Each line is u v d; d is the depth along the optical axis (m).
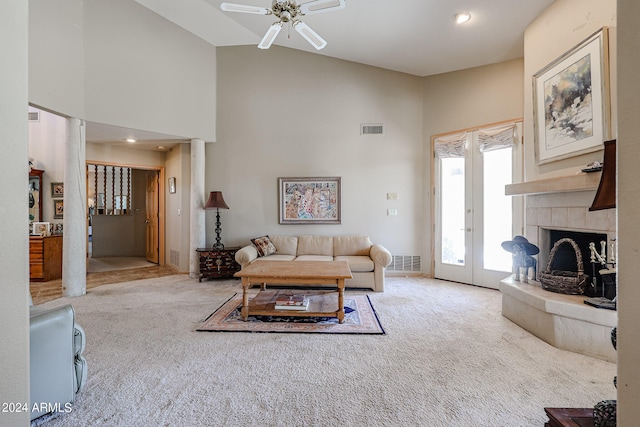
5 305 0.66
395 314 3.14
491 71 4.20
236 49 5.07
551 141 2.95
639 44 0.62
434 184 4.74
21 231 0.69
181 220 5.37
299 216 5.02
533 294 2.60
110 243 7.49
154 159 5.86
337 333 2.66
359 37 4.11
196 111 4.84
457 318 3.03
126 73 4.09
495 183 4.14
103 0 3.86
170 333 2.64
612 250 2.36
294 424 1.52
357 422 1.54
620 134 0.65
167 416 1.58
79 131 3.72
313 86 5.02
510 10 3.16
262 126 5.07
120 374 1.97
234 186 5.09
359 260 4.20
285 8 2.69
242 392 1.79
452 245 4.61
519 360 2.18
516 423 1.53
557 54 2.91
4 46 0.66
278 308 2.94
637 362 0.61
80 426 1.50
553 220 2.93
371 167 4.96
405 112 4.90
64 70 3.53
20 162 0.68
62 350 1.61
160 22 4.41
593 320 2.20
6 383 0.67
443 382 1.90
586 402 1.70
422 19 3.54
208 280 4.74
